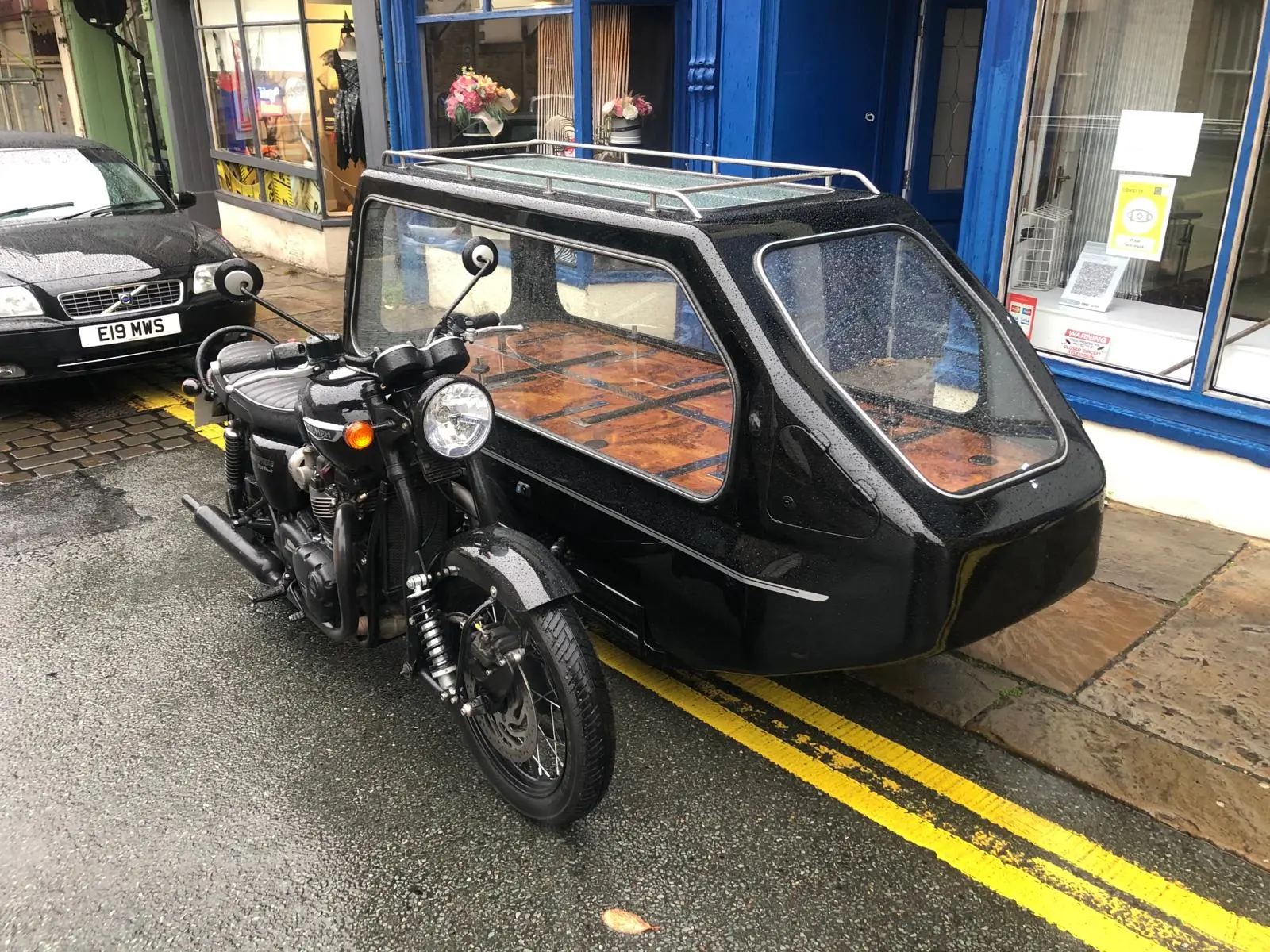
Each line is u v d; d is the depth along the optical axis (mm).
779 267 3152
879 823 3092
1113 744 3408
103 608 4352
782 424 2918
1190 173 4867
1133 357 5188
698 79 6773
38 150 7648
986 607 2969
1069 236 5379
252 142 11602
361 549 3326
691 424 3482
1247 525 4828
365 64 9250
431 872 2904
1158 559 4609
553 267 3746
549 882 2869
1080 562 3246
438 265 4258
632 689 3775
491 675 2934
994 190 5480
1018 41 5188
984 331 3492
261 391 3852
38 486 5668
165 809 3148
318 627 3574
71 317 6320
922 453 3186
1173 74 4855
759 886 2854
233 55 11477
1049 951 2645
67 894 2818
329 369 3244
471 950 2650
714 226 3143
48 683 3811
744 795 3213
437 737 3510
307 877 2883
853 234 3350
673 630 3336
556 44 7738
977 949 2650
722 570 3080
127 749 3436
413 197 4207
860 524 2857
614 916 2750
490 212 3842
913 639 2893
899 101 6715
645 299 3475
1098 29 5094
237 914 2758
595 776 2770
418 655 3193
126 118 14703
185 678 3850
